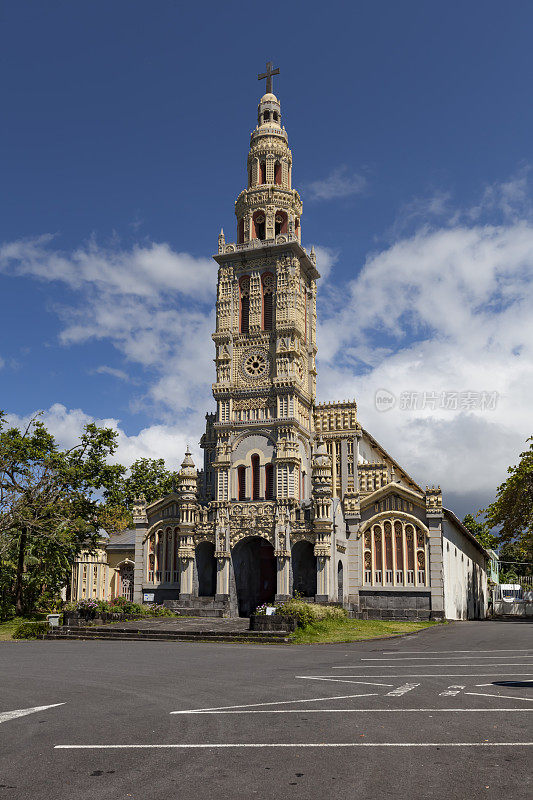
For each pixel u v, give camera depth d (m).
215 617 56.41
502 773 10.96
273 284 68.94
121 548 84.06
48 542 61.25
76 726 14.89
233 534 62.09
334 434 71.00
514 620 69.75
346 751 12.36
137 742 13.27
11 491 59.66
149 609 56.66
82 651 34.59
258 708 16.84
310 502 64.50
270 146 73.56
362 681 21.56
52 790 10.33
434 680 21.42
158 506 65.94
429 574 58.88
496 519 69.75
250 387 67.12
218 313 70.06
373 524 61.72
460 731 13.84
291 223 71.94
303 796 9.95
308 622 43.62
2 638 45.88
